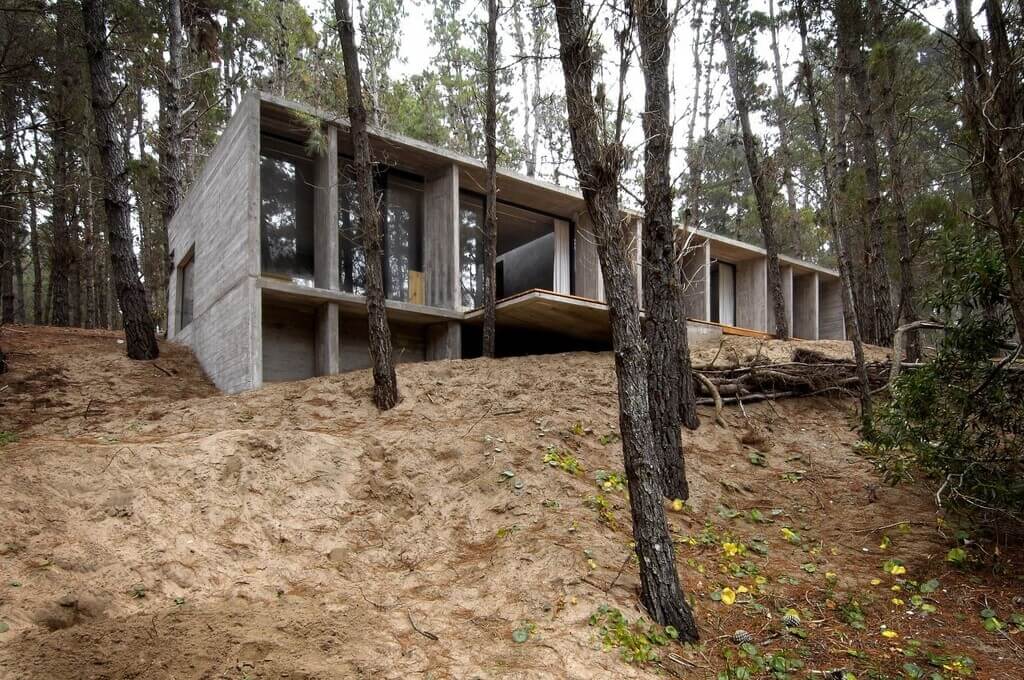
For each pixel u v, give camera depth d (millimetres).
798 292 20016
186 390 9758
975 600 4777
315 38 17109
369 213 8109
